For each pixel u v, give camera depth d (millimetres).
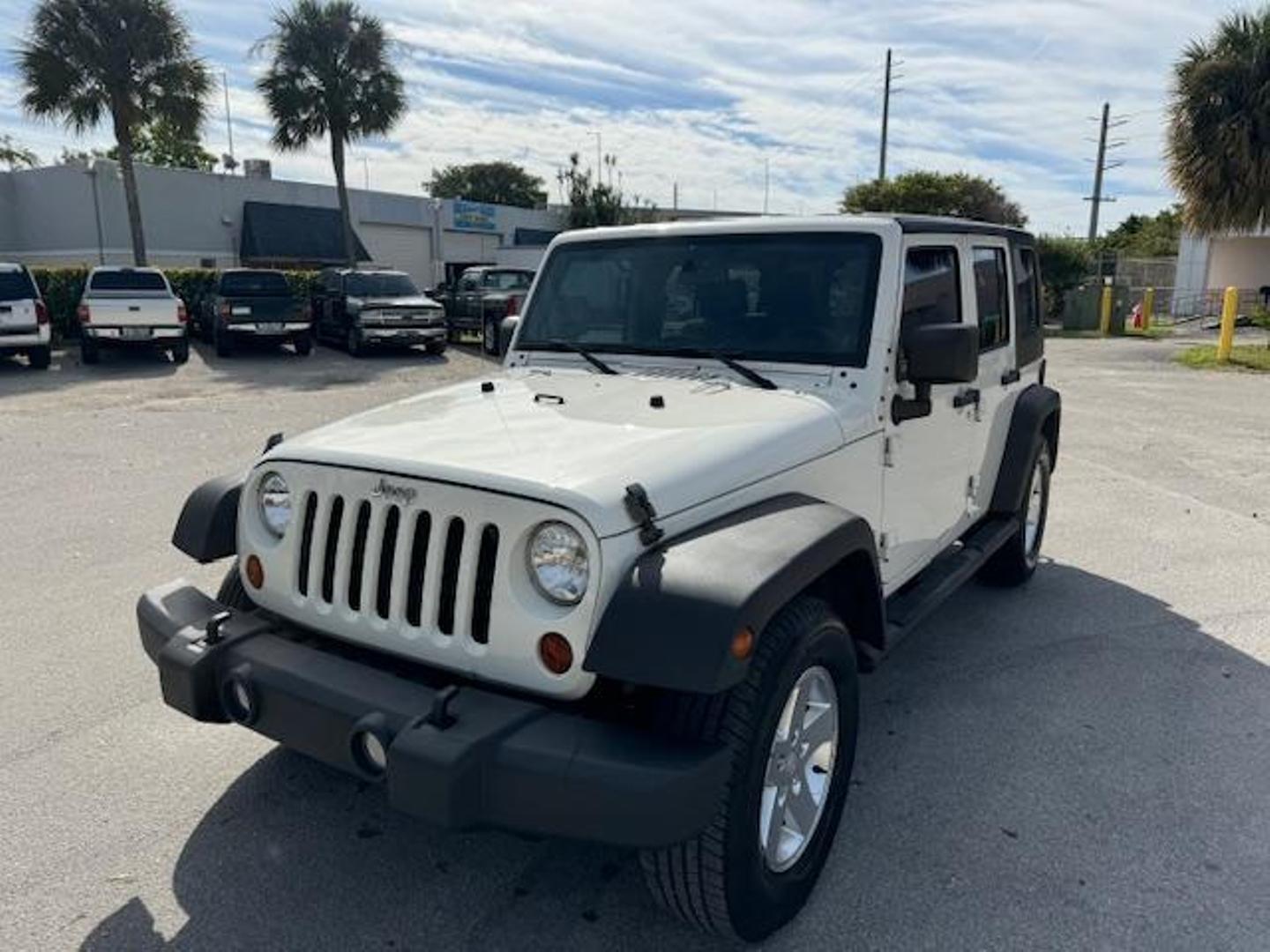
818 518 2750
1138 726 4023
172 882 2990
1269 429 11180
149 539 6598
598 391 3486
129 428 11242
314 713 2590
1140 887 2977
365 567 2697
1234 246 34406
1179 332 28719
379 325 19844
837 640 2803
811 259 3617
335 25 28172
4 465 9117
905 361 3570
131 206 25281
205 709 2820
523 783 2279
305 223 38219
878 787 3551
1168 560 6273
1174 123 20797
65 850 3137
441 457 2660
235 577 3299
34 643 4773
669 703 2486
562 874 3057
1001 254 4852
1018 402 5211
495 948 2729
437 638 2588
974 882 3002
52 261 36875
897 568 3814
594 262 4117
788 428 3043
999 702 4254
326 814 3363
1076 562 6250
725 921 2572
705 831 2439
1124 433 10953
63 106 24141
